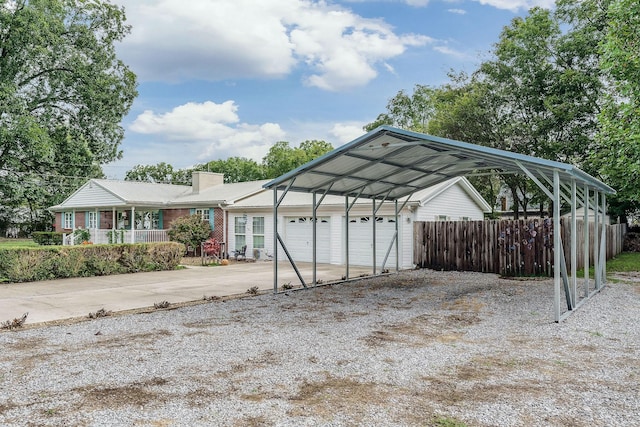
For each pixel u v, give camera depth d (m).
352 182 12.47
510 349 6.11
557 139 23.02
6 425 3.76
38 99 28.88
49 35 26.12
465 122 25.50
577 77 21.02
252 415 3.97
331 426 3.75
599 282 11.05
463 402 4.26
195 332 7.18
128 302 10.00
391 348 6.16
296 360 5.62
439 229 15.99
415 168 11.90
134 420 3.87
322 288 12.14
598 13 21.11
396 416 3.94
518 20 25.17
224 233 22.19
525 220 14.34
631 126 13.38
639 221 29.27
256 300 10.27
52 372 5.18
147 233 22.09
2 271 13.05
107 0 30.11
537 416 3.93
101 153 31.02
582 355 5.82
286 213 20.09
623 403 4.21
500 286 12.05
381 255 17.34
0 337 6.90
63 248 14.25
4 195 28.75
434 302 9.84
